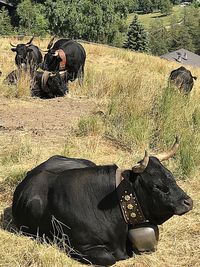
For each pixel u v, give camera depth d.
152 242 5.14
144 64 27.41
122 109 10.15
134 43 64.38
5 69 19.08
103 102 12.33
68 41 16.55
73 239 5.12
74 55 16.17
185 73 15.54
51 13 52.03
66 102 12.66
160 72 25.50
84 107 12.05
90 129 9.38
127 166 7.68
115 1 54.91
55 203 5.23
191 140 8.68
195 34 113.94
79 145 8.43
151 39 102.12
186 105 10.49
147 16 152.75
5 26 50.62
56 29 52.56
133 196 5.06
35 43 31.14
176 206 4.94
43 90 13.98
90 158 7.89
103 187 5.15
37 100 12.80
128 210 5.05
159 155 5.31
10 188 6.71
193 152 8.16
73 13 51.75
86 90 14.46
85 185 5.20
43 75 14.03
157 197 4.97
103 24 53.34
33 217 5.35
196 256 5.38
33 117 10.76
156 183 4.97
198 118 9.98
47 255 5.00
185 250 5.48
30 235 5.46
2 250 5.10
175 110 9.88
